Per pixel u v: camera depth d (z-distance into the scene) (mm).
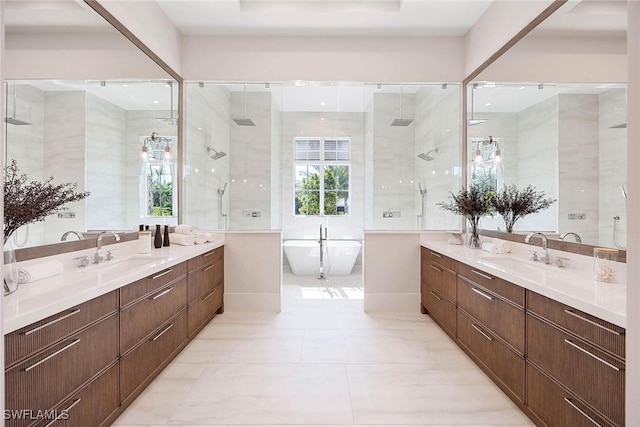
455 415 2018
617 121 1962
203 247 3352
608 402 1380
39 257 1998
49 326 1419
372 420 1964
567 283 1854
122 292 1960
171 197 3770
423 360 2744
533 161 2736
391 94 4457
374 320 3734
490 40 3383
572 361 1593
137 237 3098
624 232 1901
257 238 4070
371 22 3689
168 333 2572
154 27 3340
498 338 2293
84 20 2385
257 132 4555
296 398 2186
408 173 4434
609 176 2008
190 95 4211
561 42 2402
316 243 6469
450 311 3184
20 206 1715
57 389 1462
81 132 2355
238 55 3975
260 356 2812
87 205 2422
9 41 1798
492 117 3359
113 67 2725
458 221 4172
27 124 1901
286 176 6719
